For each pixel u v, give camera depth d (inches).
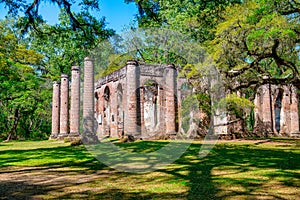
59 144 930.1
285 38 556.1
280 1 504.1
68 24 510.6
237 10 577.6
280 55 629.9
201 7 649.0
